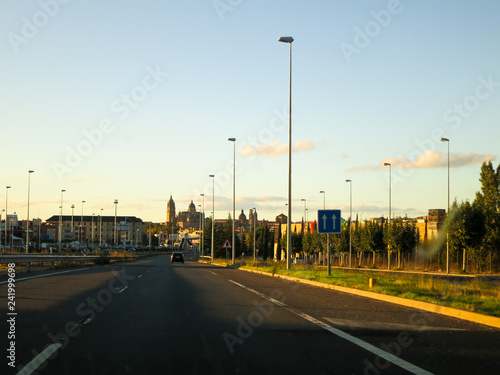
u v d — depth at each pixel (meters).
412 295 15.42
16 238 128.25
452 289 17.45
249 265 44.97
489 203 46.19
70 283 21.83
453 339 9.15
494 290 17.31
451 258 50.62
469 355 7.79
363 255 70.12
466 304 13.12
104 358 7.44
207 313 12.45
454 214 44.22
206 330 9.91
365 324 10.84
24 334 9.36
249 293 18.03
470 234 43.16
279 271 30.59
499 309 12.37
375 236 60.78
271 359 7.43
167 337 9.14
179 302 14.90
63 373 6.58
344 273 27.42
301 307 13.79
